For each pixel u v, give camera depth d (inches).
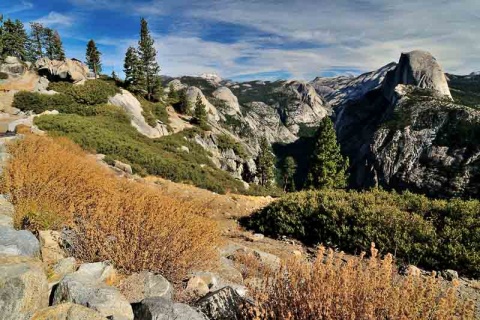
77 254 167.3
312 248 356.8
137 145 1023.0
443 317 100.7
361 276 119.7
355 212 362.9
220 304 133.8
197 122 2477.9
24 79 2053.4
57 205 218.4
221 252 251.9
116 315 112.7
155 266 166.6
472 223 314.3
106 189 244.2
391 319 101.2
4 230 151.9
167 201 228.8
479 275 276.4
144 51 2372.0
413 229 322.7
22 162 276.8
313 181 1437.0
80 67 2262.6
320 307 105.4
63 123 907.4
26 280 108.7
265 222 433.4
